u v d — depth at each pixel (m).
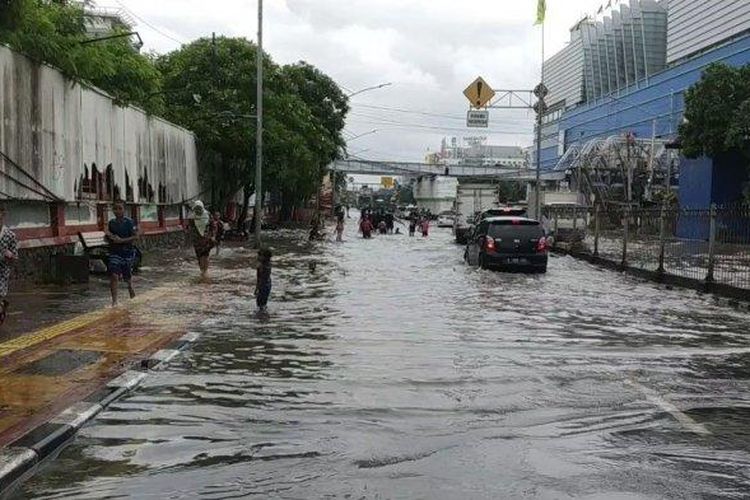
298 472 5.26
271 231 50.38
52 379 7.62
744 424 6.61
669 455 5.71
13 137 15.20
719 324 12.83
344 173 107.75
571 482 5.09
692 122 39.38
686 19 66.88
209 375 8.24
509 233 22.25
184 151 31.92
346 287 17.41
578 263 27.78
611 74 89.19
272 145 36.75
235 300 14.37
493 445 5.90
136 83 26.95
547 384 8.05
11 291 14.70
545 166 105.56
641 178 54.94
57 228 18.02
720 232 18.44
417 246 36.41
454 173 104.81
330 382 7.98
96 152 20.53
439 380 8.16
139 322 11.41
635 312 14.20
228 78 36.97
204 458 5.55
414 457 5.59
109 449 5.73
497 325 12.15
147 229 27.03
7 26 13.23
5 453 5.29
